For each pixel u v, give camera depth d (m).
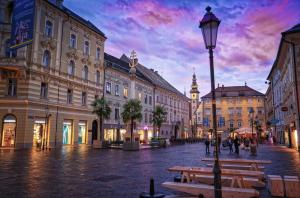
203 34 7.11
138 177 11.93
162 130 63.97
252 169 11.43
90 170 13.84
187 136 82.56
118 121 46.19
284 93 39.84
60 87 34.69
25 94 29.81
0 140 29.44
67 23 36.41
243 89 90.00
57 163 16.41
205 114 89.38
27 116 29.62
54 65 33.78
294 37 30.23
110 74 44.97
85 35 39.84
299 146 29.38
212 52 7.04
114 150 30.20
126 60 60.56
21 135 29.30
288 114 36.78
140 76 56.38
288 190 8.52
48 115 32.06
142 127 53.69
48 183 10.22
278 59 39.88
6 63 28.66
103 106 35.03
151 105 58.50
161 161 18.86
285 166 15.92
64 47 35.62
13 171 13.02
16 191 8.84
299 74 29.94
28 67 30.20
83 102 39.16
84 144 38.59
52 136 33.03
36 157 19.88
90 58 40.59
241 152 29.55
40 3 31.89
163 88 64.31
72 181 10.70
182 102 80.62
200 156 23.44
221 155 25.08
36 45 31.17
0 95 29.53
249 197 7.34
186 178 9.81
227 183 9.48
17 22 27.84
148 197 7.87
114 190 9.23
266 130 72.94
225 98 88.44
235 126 86.38
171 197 7.84
